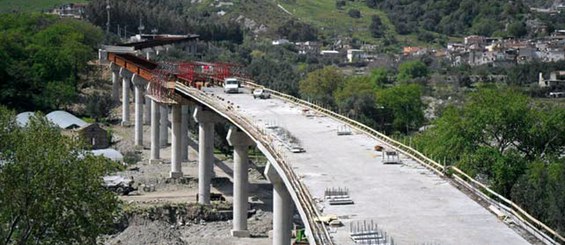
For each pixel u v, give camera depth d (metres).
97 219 88.88
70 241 87.94
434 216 69.25
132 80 194.62
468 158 129.50
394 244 61.62
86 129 185.62
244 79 164.62
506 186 127.69
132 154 179.00
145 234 118.75
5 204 86.06
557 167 124.75
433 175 84.06
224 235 125.88
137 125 191.88
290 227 98.62
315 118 118.38
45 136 91.06
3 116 93.19
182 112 177.75
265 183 159.12
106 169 94.19
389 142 100.19
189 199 142.88
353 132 107.75
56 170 86.56
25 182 86.38
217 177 160.75
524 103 143.62
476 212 70.50
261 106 130.12
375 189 78.00
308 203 70.75
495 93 143.50
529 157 143.88
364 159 91.19
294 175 80.44
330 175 83.38
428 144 141.88
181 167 163.25
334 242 62.06
